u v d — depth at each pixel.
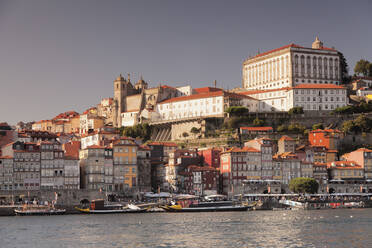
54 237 174.88
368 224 197.75
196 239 169.25
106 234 180.00
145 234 179.25
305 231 182.62
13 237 175.25
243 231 183.75
